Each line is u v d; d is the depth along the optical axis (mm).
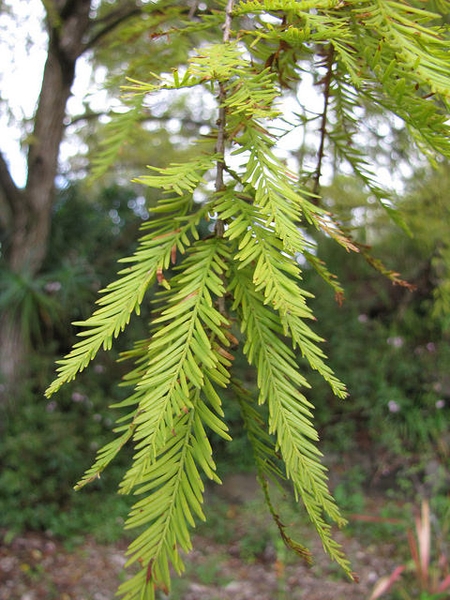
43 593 2992
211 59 512
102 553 3396
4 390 3928
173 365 431
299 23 609
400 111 547
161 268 478
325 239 3994
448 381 4672
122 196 5031
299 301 440
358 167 756
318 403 4582
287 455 428
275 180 487
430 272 4527
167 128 4469
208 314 454
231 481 4148
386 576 3299
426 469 4414
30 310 4043
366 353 4762
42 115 3764
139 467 387
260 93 516
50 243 4633
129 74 1045
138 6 2391
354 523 3893
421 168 3275
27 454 3676
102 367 4301
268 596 3123
